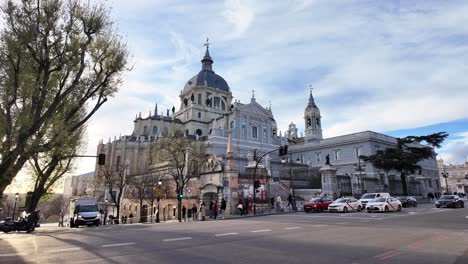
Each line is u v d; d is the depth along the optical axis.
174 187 42.09
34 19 15.75
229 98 98.88
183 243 11.64
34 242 12.73
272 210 35.62
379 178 53.62
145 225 23.23
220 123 82.31
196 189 36.69
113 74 18.42
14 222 27.94
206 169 36.69
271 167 51.03
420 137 51.06
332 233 14.10
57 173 27.95
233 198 31.86
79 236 14.92
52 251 10.22
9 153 15.25
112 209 59.31
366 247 10.40
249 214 31.33
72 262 8.43
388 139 73.69
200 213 29.98
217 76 100.00
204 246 10.87
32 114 15.96
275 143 86.69
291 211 34.78
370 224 17.98
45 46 15.96
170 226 20.39
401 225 17.20
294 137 118.56
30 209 25.23
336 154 74.94
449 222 18.41
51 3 16.00
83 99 17.67
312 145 80.56
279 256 9.02
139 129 90.44
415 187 60.84
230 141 34.47
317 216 25.38
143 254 9.47
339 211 30.11
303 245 10.88
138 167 66.56
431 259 8.51
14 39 15.42
